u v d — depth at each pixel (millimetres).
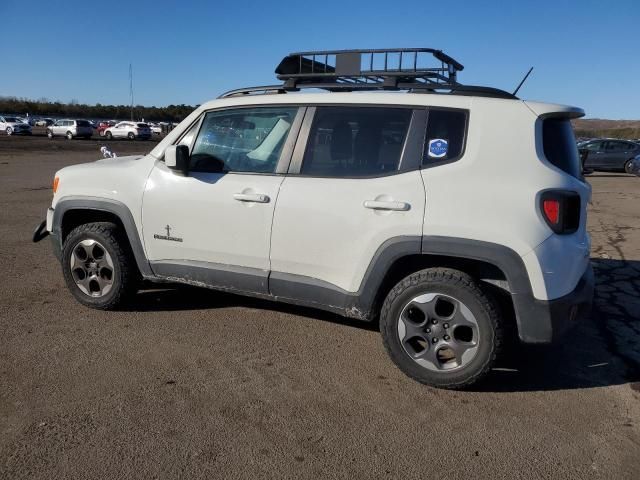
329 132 3977
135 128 52281
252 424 3158
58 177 4953
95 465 2750
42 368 3748
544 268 3338
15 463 2742
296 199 3934
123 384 3566
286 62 4453
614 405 3512
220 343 4266
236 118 4344
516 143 3494
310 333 4520
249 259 4172
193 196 4316
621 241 8742
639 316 5188
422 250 3551
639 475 2805
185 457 2836
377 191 3701
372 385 3674
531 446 3035
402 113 3795
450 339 3561
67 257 4832
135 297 5242
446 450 2977
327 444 2994
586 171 4570
